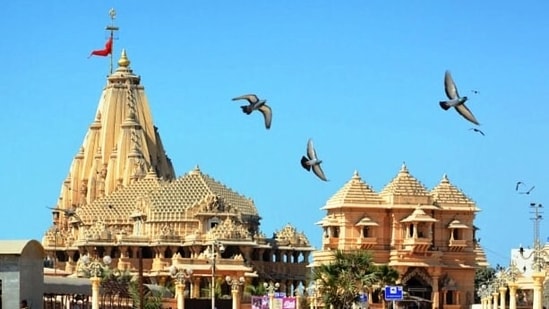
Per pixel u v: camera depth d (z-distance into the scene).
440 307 190.62
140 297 125.56
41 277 120.62
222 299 187.75
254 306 161.00
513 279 145.38
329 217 193.25
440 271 189.88
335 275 158.00
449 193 195.50
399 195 191.88
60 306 158.62
